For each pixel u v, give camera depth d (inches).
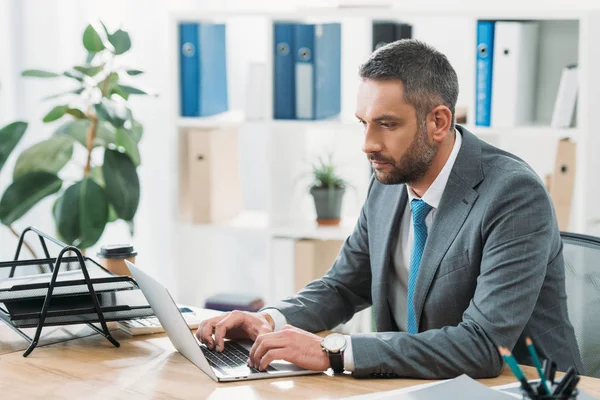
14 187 127.3
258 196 161.0
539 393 54.1
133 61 152.3
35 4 141.3
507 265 71.2
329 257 144.8
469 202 75.5
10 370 71.7
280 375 69.1
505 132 129.4
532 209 72.6
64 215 127.0
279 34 138.6
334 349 69.0
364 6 136.3
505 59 128.9
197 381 68.3
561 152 127.5
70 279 79.6
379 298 83.3
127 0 150.9
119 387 67.3
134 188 130.9
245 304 141.4
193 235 151.9
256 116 143.3
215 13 140.0
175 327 71.5
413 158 73.6
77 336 80.9
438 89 73.2
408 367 68.6
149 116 155.6
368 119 72.9
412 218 81.0
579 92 125.3
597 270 83.0
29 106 142.5
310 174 152.5
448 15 130.0
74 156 149.9
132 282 78.6
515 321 69.6
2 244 140.8
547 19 133.2
